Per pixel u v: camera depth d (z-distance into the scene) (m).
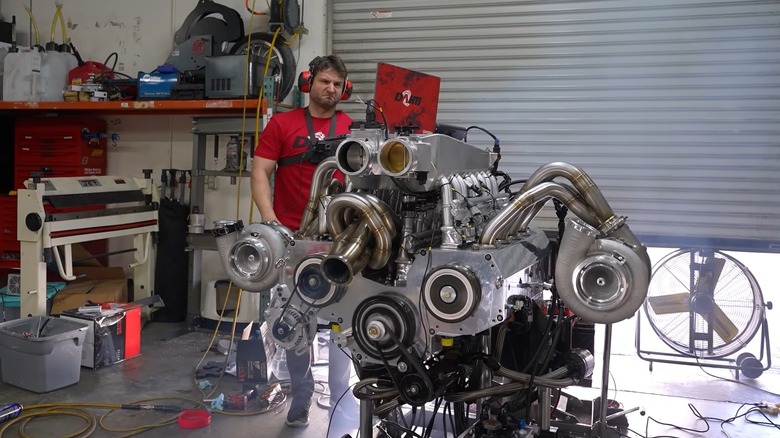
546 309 2.58
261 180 2.96
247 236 1.89
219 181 4.86
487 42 4.37
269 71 4.33
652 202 4.19
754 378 3.74
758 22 3.92
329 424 2.75
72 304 4.25
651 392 3.55
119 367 3.74
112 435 2.83
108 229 4.18
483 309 1.59
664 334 3.70
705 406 3.35
